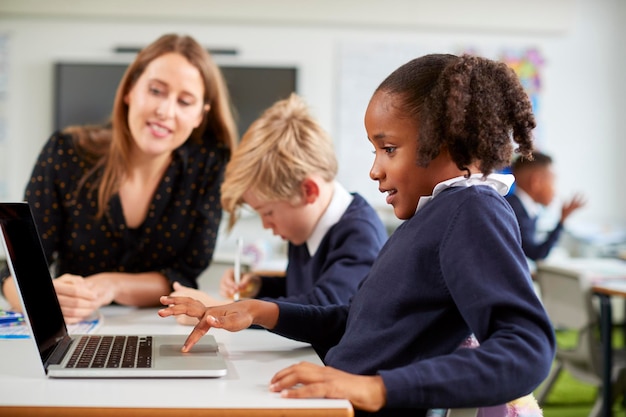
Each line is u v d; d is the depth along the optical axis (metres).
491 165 0.99
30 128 5.22
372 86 5.39
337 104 5.38
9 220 1.05
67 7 5.16
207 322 1.14
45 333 1.07
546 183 3.94
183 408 0.85
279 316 1.24
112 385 0.95
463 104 0.97
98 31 5.25
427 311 1.01
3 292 1.68
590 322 2.69
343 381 0.89
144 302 1.75
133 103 1.75
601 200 5.64
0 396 0.89
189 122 1.79
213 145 1.92
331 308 1.31
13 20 5.20
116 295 1.70
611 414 2.70
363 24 5.36
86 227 1.85
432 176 1.05
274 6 5.28
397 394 0.87
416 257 1.01
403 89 1.05
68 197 1.84
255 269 3.77
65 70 5.21
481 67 1.00
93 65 5.22
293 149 1.60
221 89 1.89
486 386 0.87
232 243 5.18
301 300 1.46
